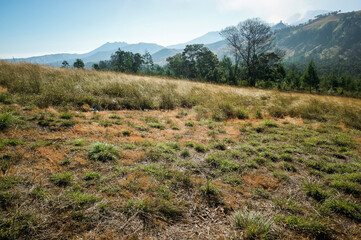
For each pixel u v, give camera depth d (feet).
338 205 7.57
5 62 31.96
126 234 5.81
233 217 6.84
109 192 7.36
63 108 16.46
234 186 8.64
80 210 6.29
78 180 7.81
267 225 6.25
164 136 13.83
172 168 9.52
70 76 26.89
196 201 7.54
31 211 6.00
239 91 33.86
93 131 12.71
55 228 5.64
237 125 17.97
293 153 12.46
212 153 11.70
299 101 27.89
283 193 8.40
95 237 5.54
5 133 10.53
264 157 11.65
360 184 9.18
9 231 5.17
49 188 7.14
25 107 15.19
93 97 19.95
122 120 16.03
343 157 12.29
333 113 24.22
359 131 18.17
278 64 134.21
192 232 6.17
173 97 24.73
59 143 10.50
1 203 6.16
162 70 220.23
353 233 6.51
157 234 5.96
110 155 9.71
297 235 6.24
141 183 8.06
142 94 22.89
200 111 21.61
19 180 7.21
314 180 9.52
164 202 7.12
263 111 23.93
